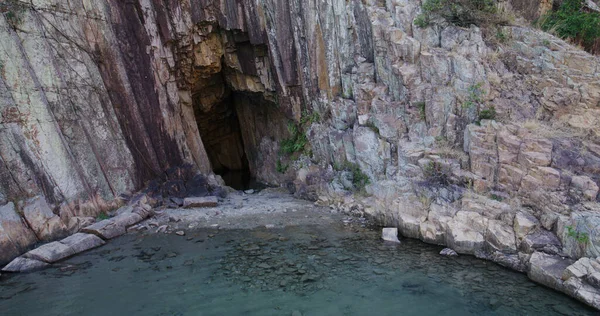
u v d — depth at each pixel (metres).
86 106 12.37
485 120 10.92
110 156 12.89
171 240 10.74
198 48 16.59
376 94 13.59
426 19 12.84
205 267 8.96
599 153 9.49
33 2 11.23
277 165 18.72
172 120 15.68
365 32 13.98
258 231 11.37
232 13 15.66
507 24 12.88
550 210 8.81
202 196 14.88
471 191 10.28
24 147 10.61
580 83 10.98
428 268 8.82
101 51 13.00
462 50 12.06
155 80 14.95
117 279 8.43
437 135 11.90
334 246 10.12
